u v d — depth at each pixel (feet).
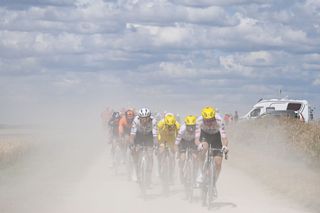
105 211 42.01
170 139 52.85
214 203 45.11
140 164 49.60
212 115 42.24
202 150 42.88
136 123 49.85
